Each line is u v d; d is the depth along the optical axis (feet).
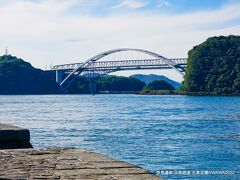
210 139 136.56
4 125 31.14
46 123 192.85
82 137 138.10
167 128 174.29
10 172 18.76
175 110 314.96
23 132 27.96
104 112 286.05
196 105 403.34
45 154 23.21
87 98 648.79
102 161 20.81
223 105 406.21
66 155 22.75
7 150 24.38
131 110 312.91
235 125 193.36
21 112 278.26
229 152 106.83
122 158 96.02
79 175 17.85
